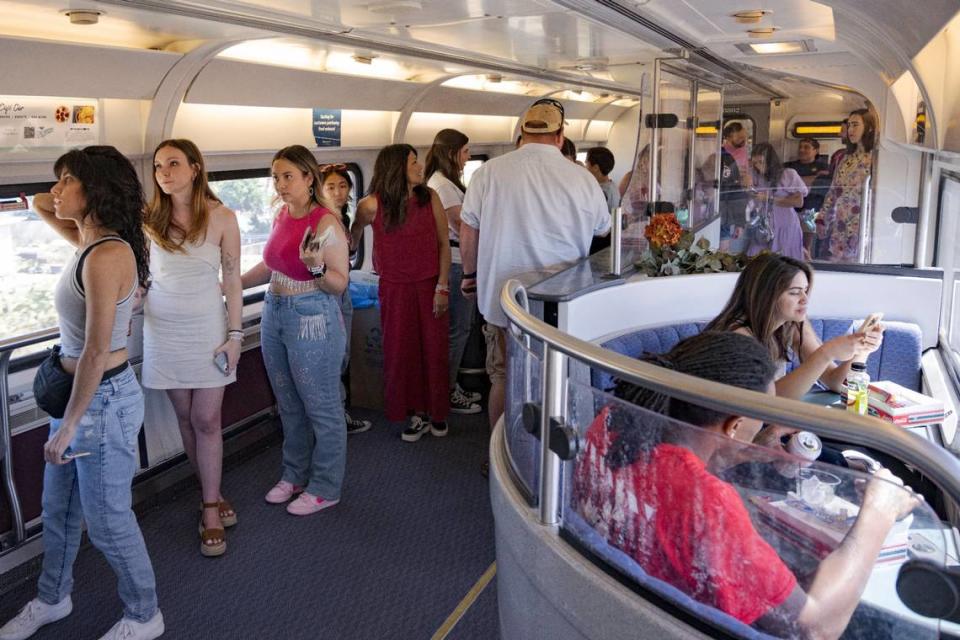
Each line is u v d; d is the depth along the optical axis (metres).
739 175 6.82
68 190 3.00
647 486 1.80
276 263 4.19
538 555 2.14
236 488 4.76
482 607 3.57
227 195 5.16
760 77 6.39
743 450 1.62
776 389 3.37
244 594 3.67
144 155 4.22
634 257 4.94
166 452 4.72
